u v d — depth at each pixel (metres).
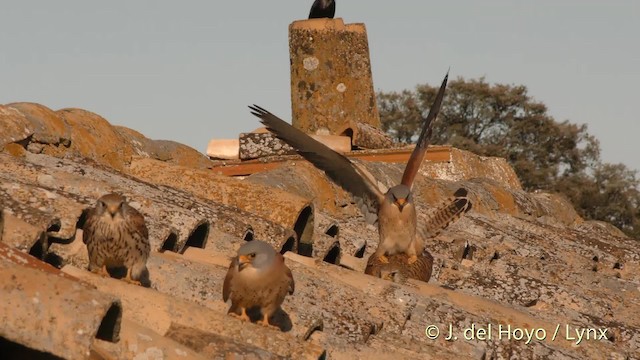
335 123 21.64
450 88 60.62
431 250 13.87
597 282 14.27
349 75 21.86
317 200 14.97
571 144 59.88
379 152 19.58
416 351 9.13
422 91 60.66
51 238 9.10
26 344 6.21
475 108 60.41
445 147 21.03
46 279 6.46
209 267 9.52
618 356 10.97
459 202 13.22
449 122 60.62
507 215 18.33
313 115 21.70
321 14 22.12
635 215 56.47
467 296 11.31
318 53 21.81
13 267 6.48
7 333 6.21
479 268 13.63
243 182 12.97
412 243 12.70
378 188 12.80
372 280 10.66
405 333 9.88
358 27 22.03
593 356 10.84
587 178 57.78
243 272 8.61
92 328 6.30
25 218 8.81
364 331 9.21
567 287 13.59
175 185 13.12
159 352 6.93
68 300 6.36
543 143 59.78
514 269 13.97
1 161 10.76
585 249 16.66
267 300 8.70
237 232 11.02
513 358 10.08
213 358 7.45
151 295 8.13
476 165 21.62
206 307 8.54
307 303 9.45
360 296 10.03
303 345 8.09
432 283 12.97
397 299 10.45
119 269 9.10
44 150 12.41
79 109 13.90
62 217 9.22
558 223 20.30
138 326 7.13
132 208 9.00
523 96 60.25
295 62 21.89
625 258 17.08
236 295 8.70
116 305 6.54
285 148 18.56
